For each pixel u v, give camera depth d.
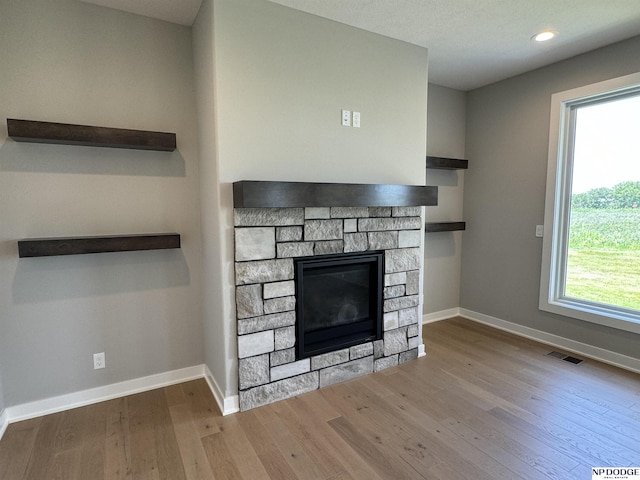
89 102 2.26
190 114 2.56
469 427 2.08
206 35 2.19
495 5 2.27
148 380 2.56
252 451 1.89
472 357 3.06
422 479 1.68
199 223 2.63
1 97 2.04
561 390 2.49
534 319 3.47
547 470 1.73
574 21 2.47
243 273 2.21
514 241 3.61
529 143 3.43
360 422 2.13
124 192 2.39
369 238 2.70
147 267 2.50
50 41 2.14
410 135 2.90
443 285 4.09
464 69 3.36
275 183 2.12
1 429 2.04
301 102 2.38
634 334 2.78
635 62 2.69
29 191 2.14
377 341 2.81
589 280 3.16
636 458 1.81
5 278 2.11
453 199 4.04
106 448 1.92
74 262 2.29
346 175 2.60
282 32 2.28
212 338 2.47
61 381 2.29
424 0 2.21
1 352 2.12
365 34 2.61
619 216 2.95
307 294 2.51
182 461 1.81
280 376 2.39
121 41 2.33
